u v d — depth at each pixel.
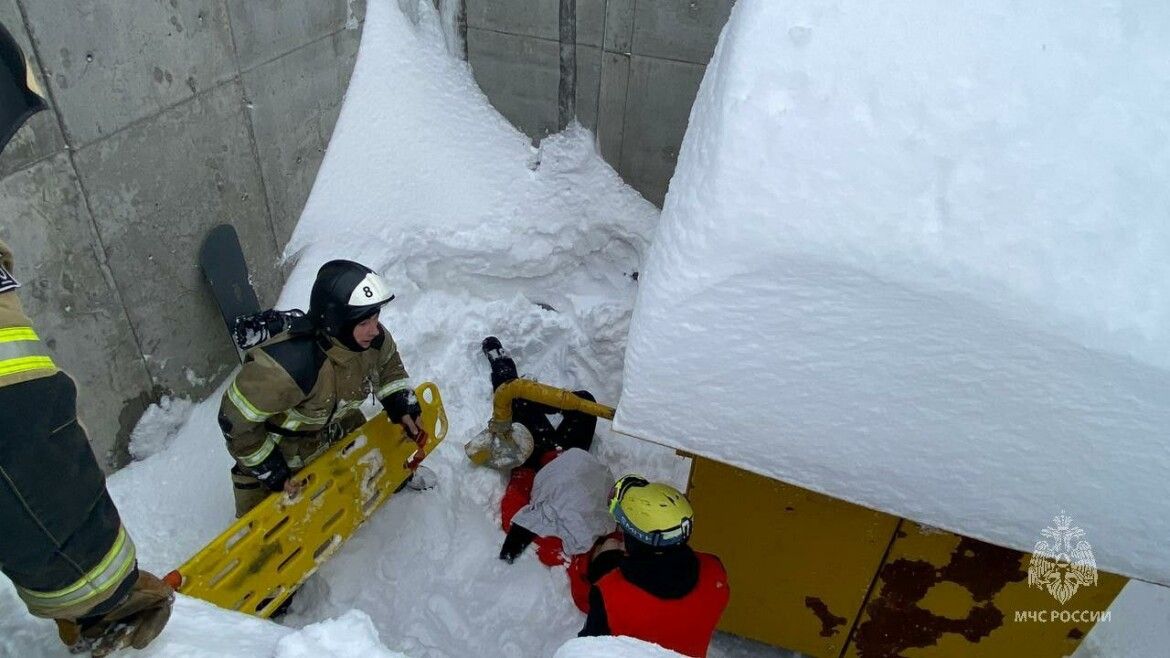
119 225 2.64
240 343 3.12
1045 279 1.48
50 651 1.31
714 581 1.94
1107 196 1.52
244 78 3.12
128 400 2.84
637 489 1.90
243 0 3.02
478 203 4.05
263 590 2.26
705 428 1.74
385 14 3.89
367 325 2.19
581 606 2.76
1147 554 1.58
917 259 1.52
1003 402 1.54
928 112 1.61
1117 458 1.52
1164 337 1.44
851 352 1.59
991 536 1.68
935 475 1.64
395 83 3.93
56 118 2.33
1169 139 1.55
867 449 1.65
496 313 3.97
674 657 1.42
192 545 2.69
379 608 2.71
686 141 2.14
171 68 2.73
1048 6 1.70
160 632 1.37
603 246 4.13
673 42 3.59
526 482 3.17
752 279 1.60
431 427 2.91
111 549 1.11
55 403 0.99
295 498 2.33
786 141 1.63
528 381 3.05
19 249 2.30
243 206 3.26
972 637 2.28
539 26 3.82
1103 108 1.58
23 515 0.96
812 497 2.15
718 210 1.62
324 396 2.26
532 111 4.10
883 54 1.68
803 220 1.58
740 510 2.26
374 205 3.85
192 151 2.91
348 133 3.82
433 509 3.03
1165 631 2.79
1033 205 1.52
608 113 3.93
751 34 1.77
